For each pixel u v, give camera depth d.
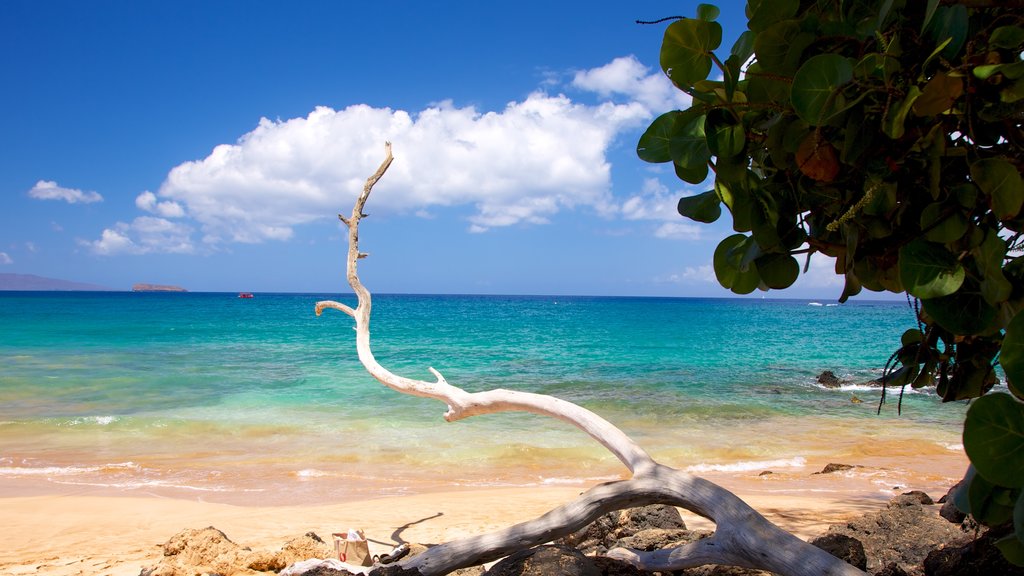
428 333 44.25
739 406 15.91
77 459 10.59
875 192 1.70
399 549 4.74
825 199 1.89
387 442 11.84
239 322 54.88
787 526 5.51
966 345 2.15
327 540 5.79
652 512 4.30
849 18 1.80
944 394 2.23
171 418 13.66
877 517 3.86
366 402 16.02
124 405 15.45
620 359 27.80
